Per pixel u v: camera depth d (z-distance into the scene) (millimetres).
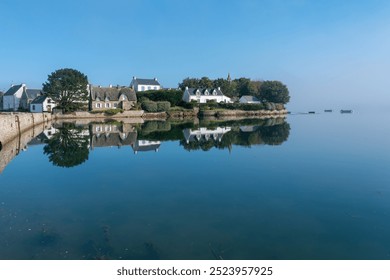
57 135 38969
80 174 17766
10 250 8688
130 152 25547
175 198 13180
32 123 48375
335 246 8828
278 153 24266
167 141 32594
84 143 31234
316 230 9859
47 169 19156
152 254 8414
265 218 10875
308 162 20672
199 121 70875
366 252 8484
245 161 21172
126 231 9867
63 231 9906
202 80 123688
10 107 100000
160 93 94375
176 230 9898
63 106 79750
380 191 14039
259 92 127312
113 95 89625
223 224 10320
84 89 81812
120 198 13258
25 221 10750
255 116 97875
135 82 115188
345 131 42062
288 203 12461
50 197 13484
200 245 8883
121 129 48531
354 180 16000
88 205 12391
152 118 84375
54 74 79062
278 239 9242
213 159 22047
